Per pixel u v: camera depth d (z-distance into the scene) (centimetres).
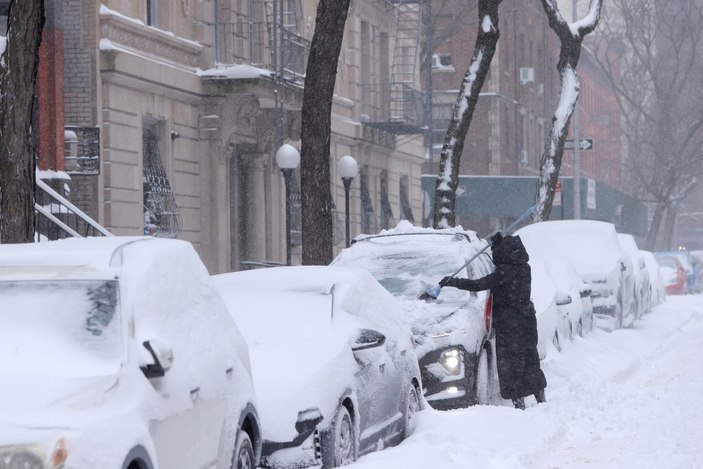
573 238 5481
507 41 12444
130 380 1375
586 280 5312
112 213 4834
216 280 2434
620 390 3203
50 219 4044
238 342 1733
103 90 4812
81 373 1367
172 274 1591
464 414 2552
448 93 12050
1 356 1383
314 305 2239
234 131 5822
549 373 3781
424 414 2520
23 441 1209
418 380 2555
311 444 1906
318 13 3706
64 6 4731
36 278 1491
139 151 5062
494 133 12031
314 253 3716
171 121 5403
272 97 5769
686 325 6456
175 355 1495
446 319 2853
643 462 2173
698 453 2245
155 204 5247
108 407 1316
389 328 2423
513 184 9525
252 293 2314
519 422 2517
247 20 6081
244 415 1683
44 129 4488
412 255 3173
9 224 2519
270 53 6106
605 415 2766
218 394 1591
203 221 5725
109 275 1487
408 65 8450
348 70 7594
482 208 9588
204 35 5694
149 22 5294
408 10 8612
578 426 2634
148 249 1577
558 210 9938
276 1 6150
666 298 8700
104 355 1408
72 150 4678
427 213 9462
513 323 2981
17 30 2533
